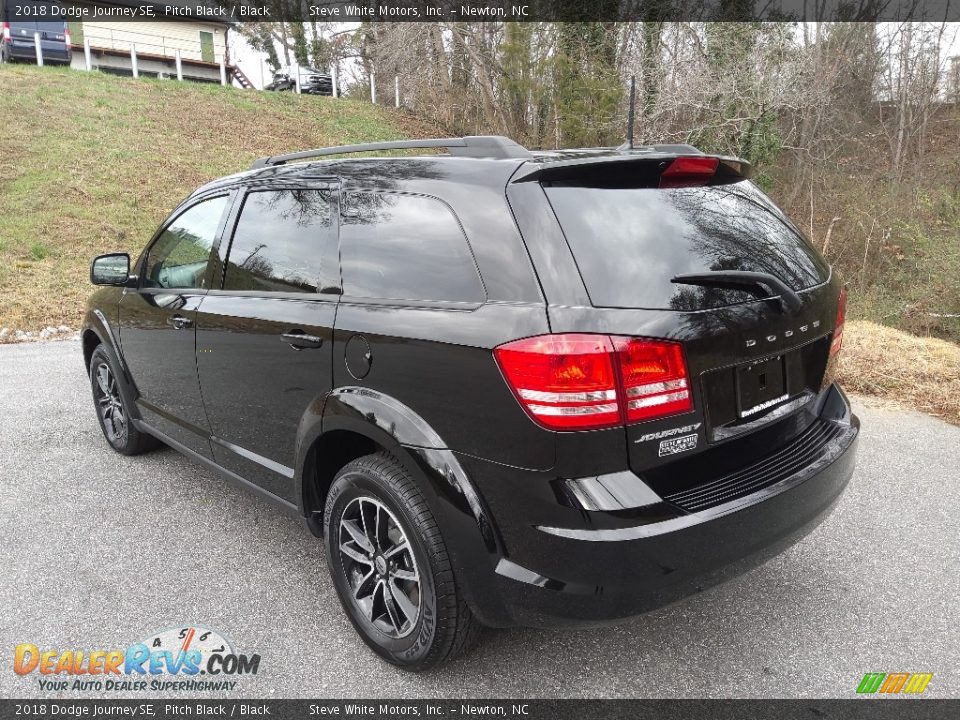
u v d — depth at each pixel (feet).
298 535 11.21
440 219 7.55
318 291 8.79
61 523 11.53
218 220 10.95
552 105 60.64
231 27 114.73
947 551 10.55
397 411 7.43
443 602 7.30
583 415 6.23
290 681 7.95
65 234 37.83
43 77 70.28
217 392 10.51
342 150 9.67
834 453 8.13
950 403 17.01
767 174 46.16
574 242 6.64
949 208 36.73
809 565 10.27
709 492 6.94
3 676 8.00
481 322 6.81
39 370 21.11
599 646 8.55
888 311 29.96
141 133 59.41
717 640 8.63
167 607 9.28
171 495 12.62
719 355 6.82
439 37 78.84
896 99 53.01
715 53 44.60
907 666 8.10
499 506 6.78
